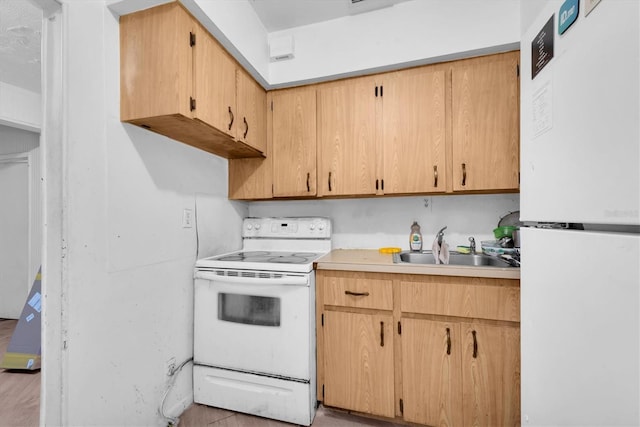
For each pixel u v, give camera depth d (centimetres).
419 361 139
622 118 55
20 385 191
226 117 149
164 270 145
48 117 102
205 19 129
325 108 185
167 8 118
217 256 184
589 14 65
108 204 116
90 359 108
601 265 60
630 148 53
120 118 122
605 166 60
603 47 60
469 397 132
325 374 152
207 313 160
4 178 306
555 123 81
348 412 154
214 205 188
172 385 148
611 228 60
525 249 99
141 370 130
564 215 75
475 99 158
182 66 119
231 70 155
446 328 135
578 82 69
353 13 174
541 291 87
